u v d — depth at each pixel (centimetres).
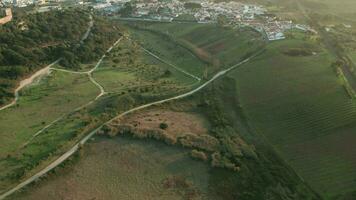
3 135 15638
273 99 18825
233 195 13125
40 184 13275
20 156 14400
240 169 14250
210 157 14725
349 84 19962
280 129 16775
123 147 15238
